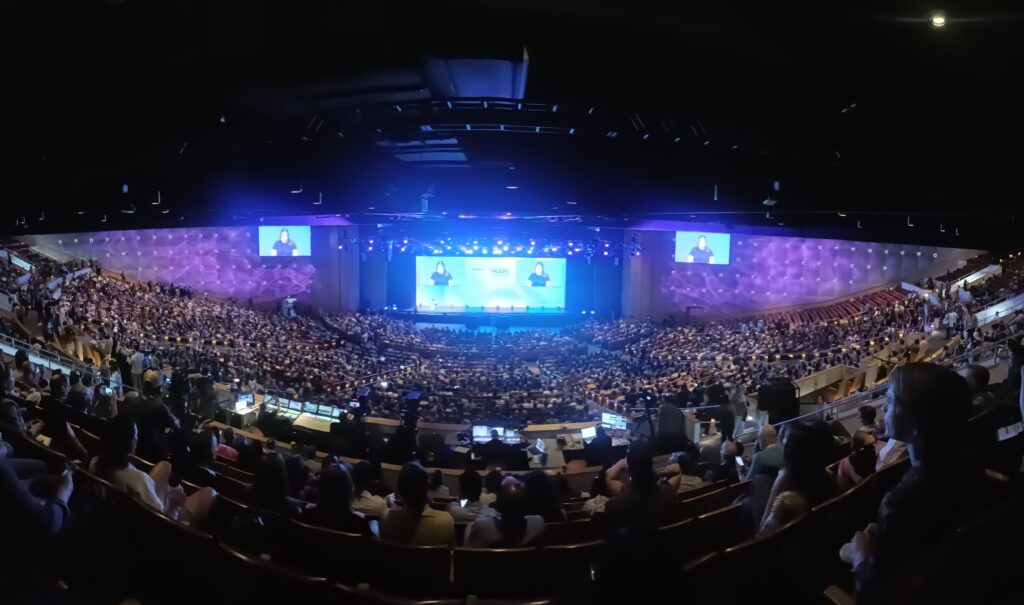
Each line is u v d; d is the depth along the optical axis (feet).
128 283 143.84
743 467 26.58
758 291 153.58
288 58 32.42
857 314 130.72
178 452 21.65
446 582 12.67
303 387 61.36
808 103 37.04
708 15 27.35
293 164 57.36
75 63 31.24
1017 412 17.17
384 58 31.99
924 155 39.70
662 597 6.37
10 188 48.85
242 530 14.32
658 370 106.93
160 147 48.91
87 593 11.27
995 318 87.56
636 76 35.29
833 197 48.96
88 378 48.24
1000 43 26.61
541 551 12.45
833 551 11.35
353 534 13.10
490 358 136.15
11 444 16.39
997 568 5.73
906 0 25.07
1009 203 37.37
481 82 37.91
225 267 160.86
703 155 52.06
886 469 12.37
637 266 161.38
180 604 11.35
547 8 26.99
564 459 34.06
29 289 94.68
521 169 62.85
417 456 34.17
